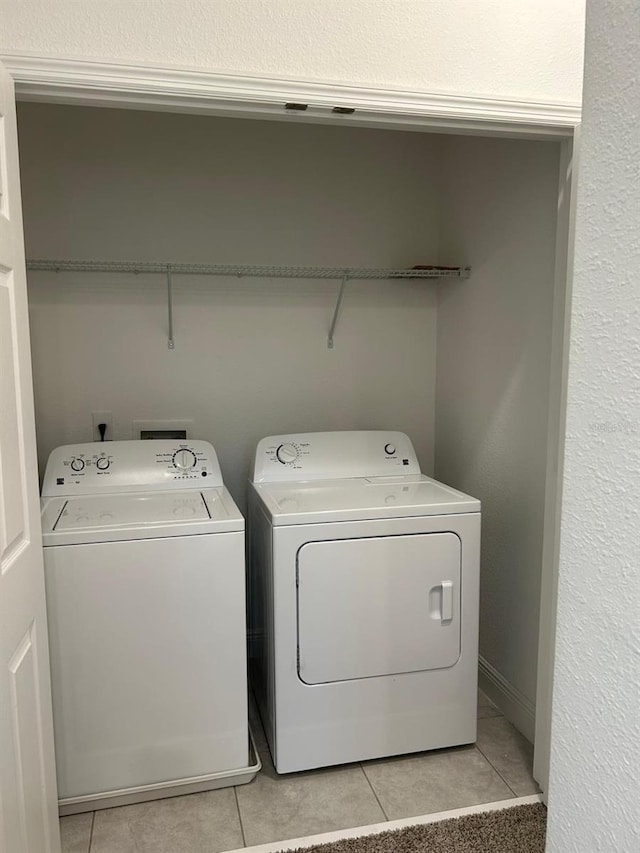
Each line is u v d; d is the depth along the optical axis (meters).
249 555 2.51
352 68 1.53
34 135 2.36
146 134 2.45
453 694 2.06
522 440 2.15
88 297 2.46
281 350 2.68
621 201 0.68
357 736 2.00
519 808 1.83
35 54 1.36
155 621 1.80
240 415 2.67
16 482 1.27
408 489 2.25
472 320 2.49
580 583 0.77
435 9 1.57
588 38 0.73
